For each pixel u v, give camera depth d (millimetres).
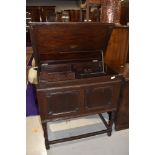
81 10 3014
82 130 2137
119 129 2139
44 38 1617
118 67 2230
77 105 1620
